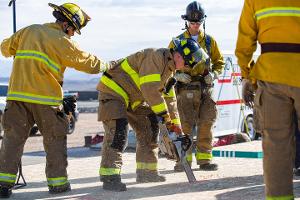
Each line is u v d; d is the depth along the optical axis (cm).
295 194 1021
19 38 1116
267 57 695
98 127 3716
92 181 1280
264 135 700
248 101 744
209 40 1421
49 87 1090
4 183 1076
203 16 1398
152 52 1118
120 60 1165
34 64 1080
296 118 717
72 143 2570
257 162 1541
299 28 682
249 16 719
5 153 1082
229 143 2269
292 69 681
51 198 1073
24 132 1097
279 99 688
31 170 1484
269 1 698
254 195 1029
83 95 7656
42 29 1098
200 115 1421
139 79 1125
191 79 1397
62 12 1116
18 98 1083
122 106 1136
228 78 2272
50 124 1099
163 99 1115
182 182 1226
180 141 1175
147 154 1240
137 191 1123
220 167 1459
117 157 1138
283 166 691
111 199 1039
